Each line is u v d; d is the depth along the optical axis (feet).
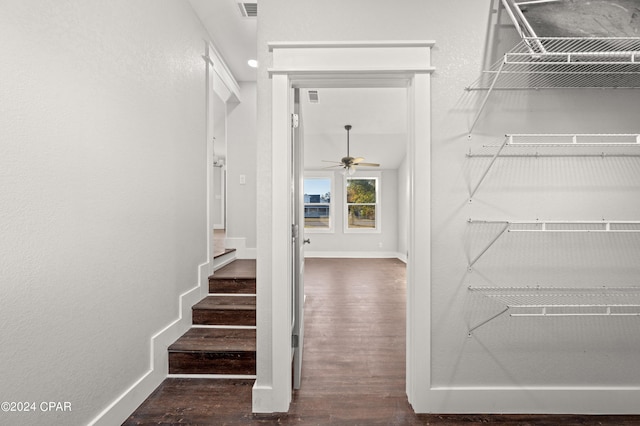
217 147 25.25
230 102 13.41
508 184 5.62
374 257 25.21
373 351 8.04
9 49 3.60
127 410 5.44
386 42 5.50
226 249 12.25
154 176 6.51
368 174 25.14
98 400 4.86
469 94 5.59
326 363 7.39
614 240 5.62
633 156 5.57
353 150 22.20
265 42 5.64
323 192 25.46
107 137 5.13
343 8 5.61
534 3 5.09
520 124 5.59
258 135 5.71
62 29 4.29
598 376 5.66
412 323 5.67
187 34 8.18
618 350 5.65
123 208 5.50
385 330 9.47
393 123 18.58
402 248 23.81
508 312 5.64
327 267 20.74
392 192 25.11
